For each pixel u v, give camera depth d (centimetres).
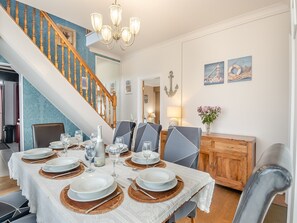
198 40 338
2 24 233
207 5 251
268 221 138
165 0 240
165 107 394
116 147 141
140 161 149
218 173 262
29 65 264
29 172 126
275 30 256
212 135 279
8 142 591
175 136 174
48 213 96
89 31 409
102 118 339
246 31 281
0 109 621
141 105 460
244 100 283
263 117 266
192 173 127
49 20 284
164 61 396
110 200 88
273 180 47
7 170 340
